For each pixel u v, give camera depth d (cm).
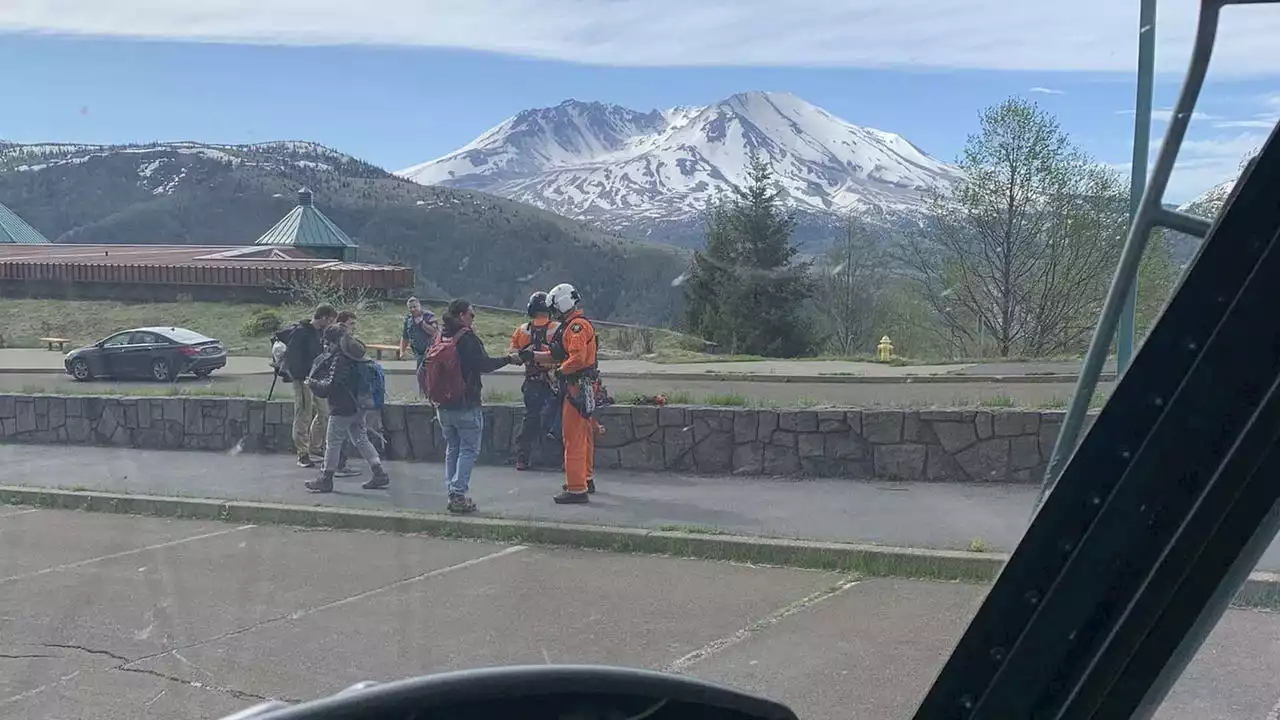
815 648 547
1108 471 198
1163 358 191
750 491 916
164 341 2444
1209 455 186
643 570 711
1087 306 2311
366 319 2642
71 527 891
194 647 575
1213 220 188
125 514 945
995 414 921
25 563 762
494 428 1093
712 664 528
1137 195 465
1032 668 205
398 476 1051
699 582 679
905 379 2180
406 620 611
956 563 671
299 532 855
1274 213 181
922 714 219
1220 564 184
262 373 2605
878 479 951
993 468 923
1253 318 181
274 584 696
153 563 757
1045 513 204
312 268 3334
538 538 796
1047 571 206
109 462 1166
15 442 1320
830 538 739
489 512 860
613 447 1034
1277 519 181
